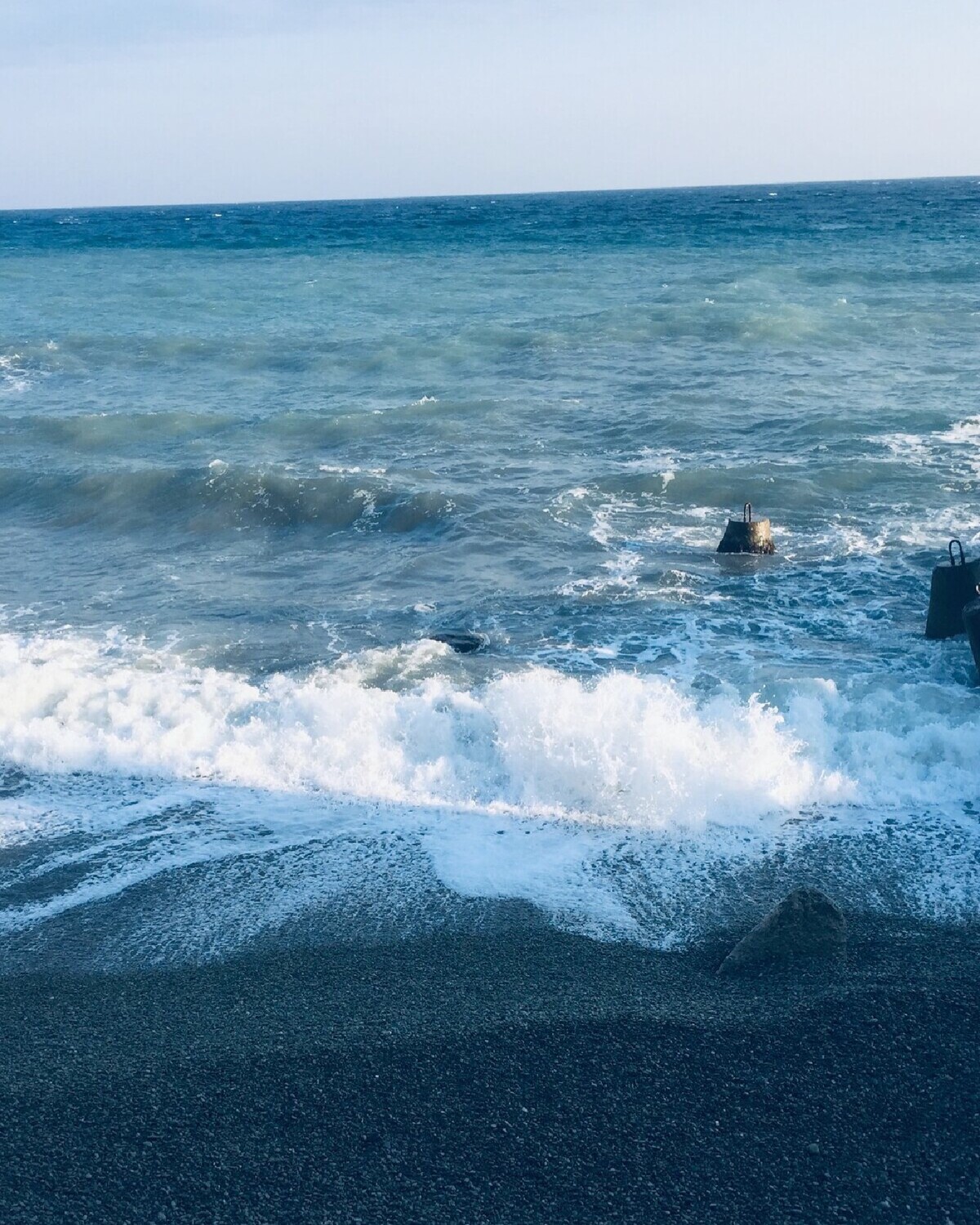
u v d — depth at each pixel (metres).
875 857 7.02
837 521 13.81
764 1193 4.49
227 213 162.25
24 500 16.34
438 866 7.12
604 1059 5.21
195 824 7.69
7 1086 5.19
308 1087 5.09
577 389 21.50
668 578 12.20
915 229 60.56
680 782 7.72
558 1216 4.41
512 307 32.56
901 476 15.22
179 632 11.24
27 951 6.43
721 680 9.42
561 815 7.63
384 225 87.50
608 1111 4.91
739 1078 5.07
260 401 21.95
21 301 37.19
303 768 8.29
